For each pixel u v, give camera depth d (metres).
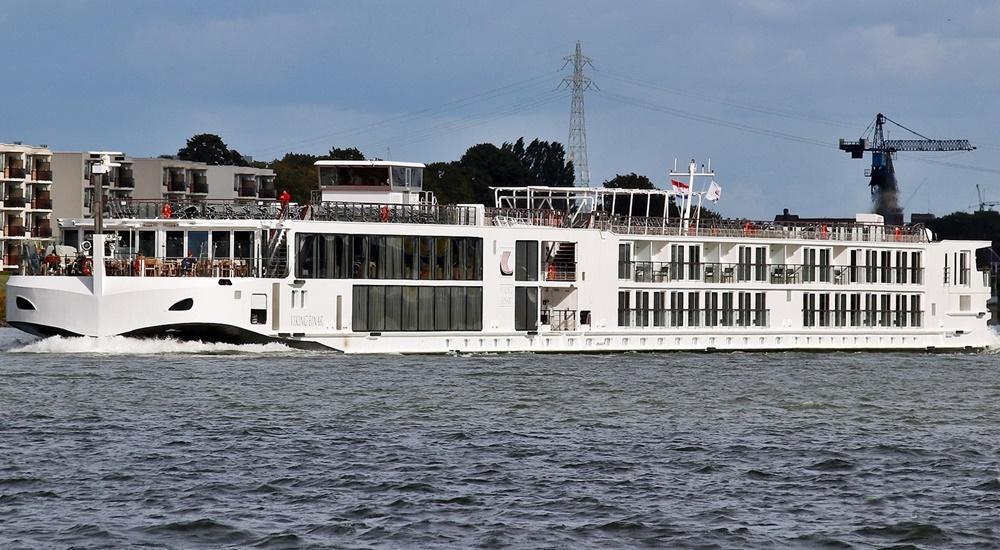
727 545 125.94
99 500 137.62
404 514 134.12
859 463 162.75
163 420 181.50
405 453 162.88
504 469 155.00
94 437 168.88
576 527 130.88
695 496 144.00
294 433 174.50
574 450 167.38
